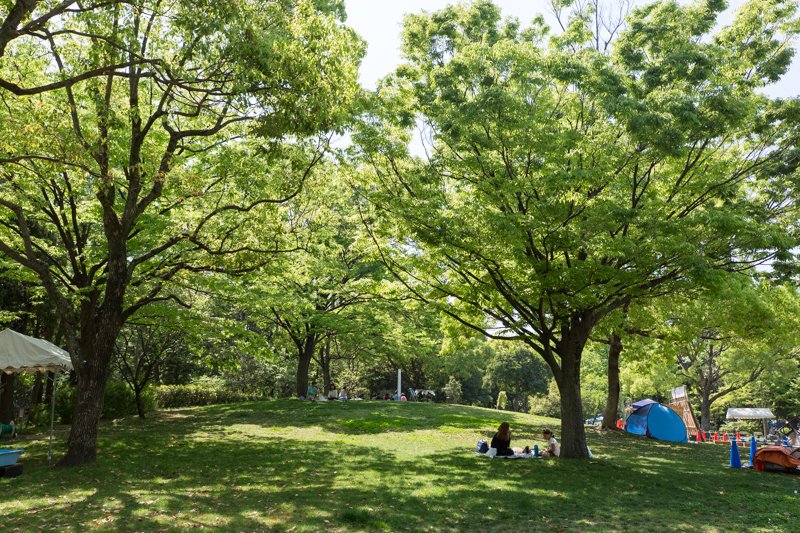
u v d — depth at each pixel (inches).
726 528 320.8
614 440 839.7
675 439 912.3
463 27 598.9
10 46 494.6
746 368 1302.9
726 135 550.9
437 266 613.0
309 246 641.6
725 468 576.4
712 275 468.4
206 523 297.9
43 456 529.0
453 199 605.3
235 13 344.8
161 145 621.0
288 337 1337.4
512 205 532.1
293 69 374.0
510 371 2522.1
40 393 1093.8
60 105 488.4
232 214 612.7
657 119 458.0
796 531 314.3
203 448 587.5
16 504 330.3
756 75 563.8
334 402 1178.0
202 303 798.5
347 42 413.4
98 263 627.5
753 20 564.1
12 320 812.0
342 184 594.6
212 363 793.6
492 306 611.5
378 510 340.2
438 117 551.2
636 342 982.4
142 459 506.3
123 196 640.4
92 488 379.2
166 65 369.7
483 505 364.5
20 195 569.0
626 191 579.8
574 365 608.7
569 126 583.8
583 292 512.4
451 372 2192.4
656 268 516.1
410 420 905.5
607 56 529.3
